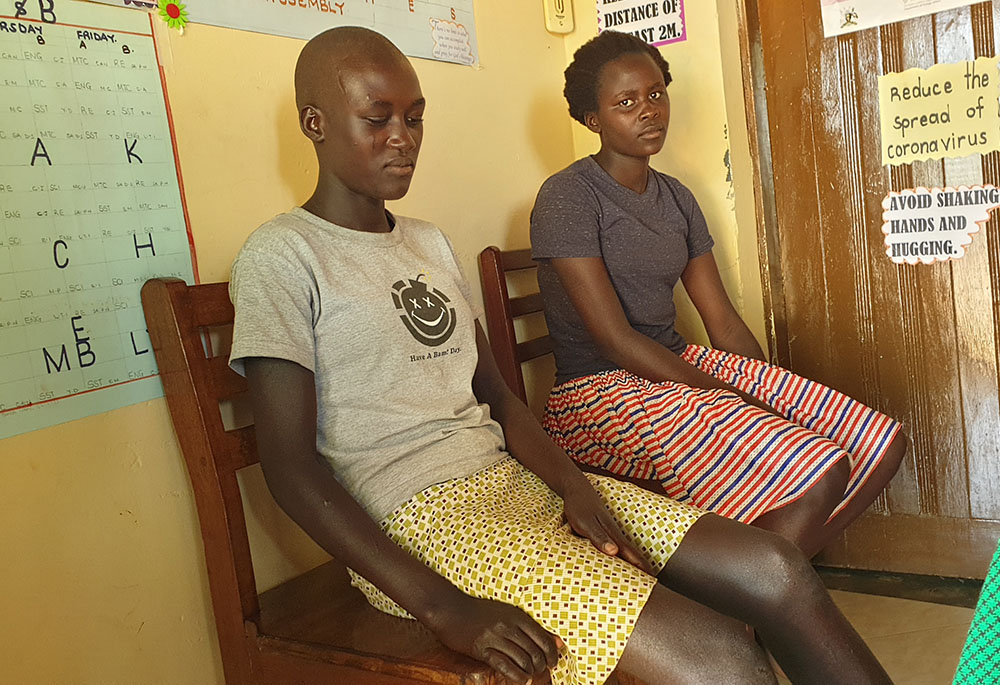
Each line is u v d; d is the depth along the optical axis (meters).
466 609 1.06
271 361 1.15
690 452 1.61
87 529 1.22
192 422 1.29
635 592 1.03
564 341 1.90
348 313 1.23
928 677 1.70
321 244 1.25
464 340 1.37
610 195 1.88
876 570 2.25
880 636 1.90
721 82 2.17
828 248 2.22
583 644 1.02
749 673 1.00
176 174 1.36
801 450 1.51
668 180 2.03
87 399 1.22
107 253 1.26
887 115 2.10
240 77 1.48
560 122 2.38
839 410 1.76
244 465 1.33
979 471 2.12
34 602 1.15
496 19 2.14
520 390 1.97
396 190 1.28
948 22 2.01
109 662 1.24
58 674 1.18
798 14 2.17
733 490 1.54
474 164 2.05
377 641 1.15
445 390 1.30
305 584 1.43
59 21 1.20
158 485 1.32
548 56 2.34
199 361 1.29
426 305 1.32
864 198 2.16
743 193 2.25
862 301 2.20
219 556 1.30
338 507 1.12
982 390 2.09
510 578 1.07
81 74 1.23
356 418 1.23
